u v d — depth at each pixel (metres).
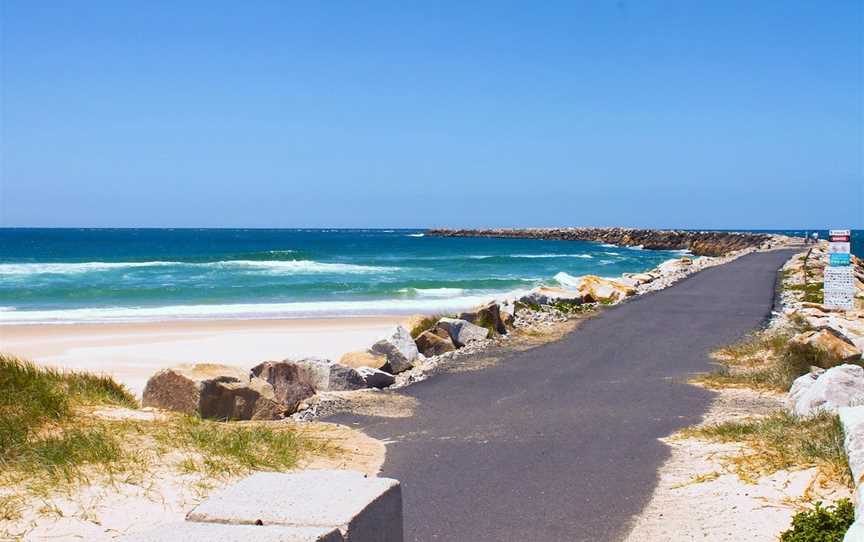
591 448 8.04
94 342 20.70
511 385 11.62
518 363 13.49
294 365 10.56
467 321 16.20
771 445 7.50
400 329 14.29
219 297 33.22
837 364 11.59
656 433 8.62
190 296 33.56
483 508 6.24
